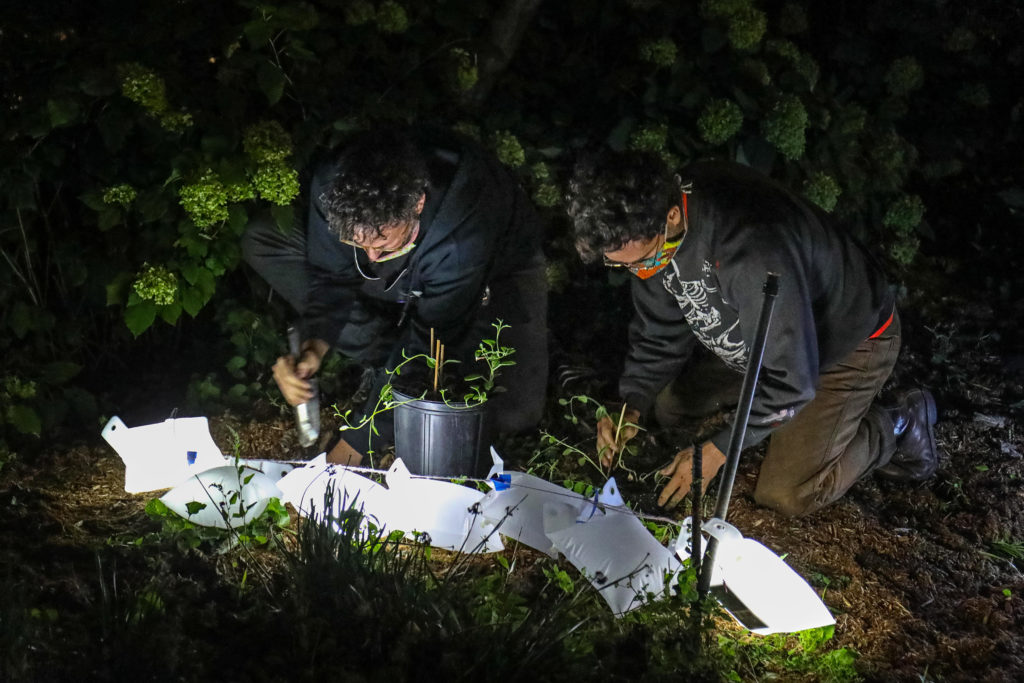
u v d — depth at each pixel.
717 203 2.96
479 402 3.34
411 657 2.60
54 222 4.36
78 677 2.53
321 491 3.26
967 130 6.29
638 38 5.28
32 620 2.72
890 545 3.74
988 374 5.36
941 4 5.99
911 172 6.88
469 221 3.37
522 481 3.24
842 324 3.34
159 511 3.21
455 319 3.52
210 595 2.92
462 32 4.93
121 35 3.97
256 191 4.02
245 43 4.31
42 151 4.02
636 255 2.88
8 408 3.76
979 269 6.40
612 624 2.86
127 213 4.09
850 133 5.55
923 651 3.14
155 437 3.49
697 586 2.91
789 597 2.86
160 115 3.89
